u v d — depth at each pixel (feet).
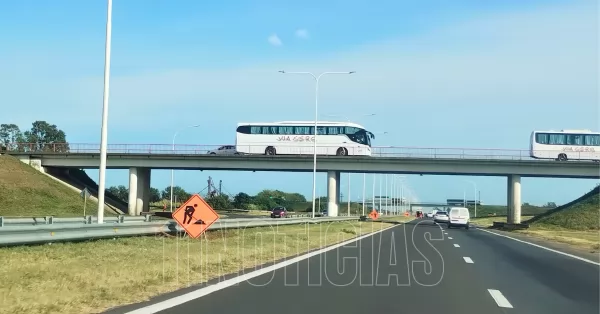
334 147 224.74
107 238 65.92
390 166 222.89
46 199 187.93
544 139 218.38
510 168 219.00
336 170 226.38
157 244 65.36
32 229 53.52
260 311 32.94
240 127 231.50
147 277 42.50
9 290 33.14
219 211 338.34
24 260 44.91
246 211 351.46
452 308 35.37
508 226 204.95
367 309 34.37
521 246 98.78
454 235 132.57
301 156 225.56
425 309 34.83
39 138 438.40
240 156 228.43
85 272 41.39
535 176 221.25
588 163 213.05
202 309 33.12
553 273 56.75
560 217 226.99
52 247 54.34
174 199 374.43
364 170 225.56
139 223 72.69
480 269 58.23
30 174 205.87
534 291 43.62
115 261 48.62
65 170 257.14
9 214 165.07
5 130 424.05
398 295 39.91
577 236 146.51
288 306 34.73
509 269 59.26
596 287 46.70
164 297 36.73
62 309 30.78
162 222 78.43
